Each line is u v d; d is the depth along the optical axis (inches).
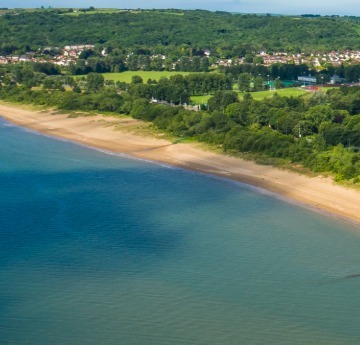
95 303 3031.5
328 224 4060.0
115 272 3356.3
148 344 2711.6
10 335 2775.6
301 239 3816.4
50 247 3678.6
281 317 2913.4
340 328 2824.8
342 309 2982.3
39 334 2783.0
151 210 4350.4
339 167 4918.8
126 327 2834.6
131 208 4389.8
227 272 3363.7
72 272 3351.4
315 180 4901.6
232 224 4074.8
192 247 3695.9
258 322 2871.6
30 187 4909.0
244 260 3511.3
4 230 3937.0
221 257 3553.2
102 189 4862.2
